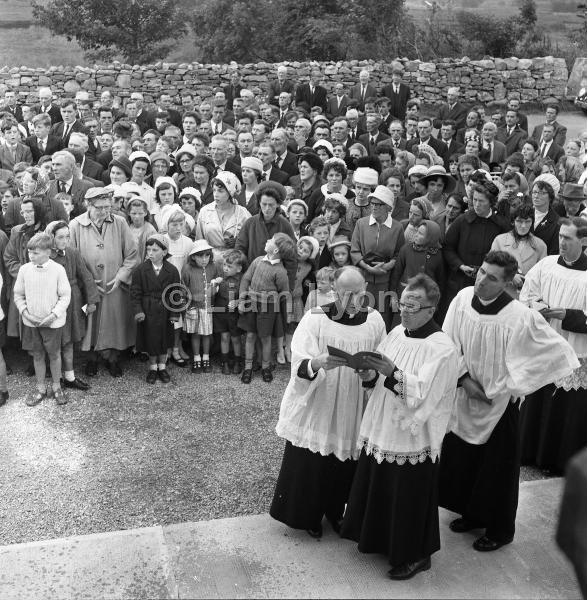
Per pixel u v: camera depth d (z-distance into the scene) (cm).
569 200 695
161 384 655
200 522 453
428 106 1816
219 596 388
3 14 2075
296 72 1762
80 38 1891
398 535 394
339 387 416
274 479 518
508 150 1216
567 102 1847
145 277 639
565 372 414
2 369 610
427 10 2073
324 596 389
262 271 644
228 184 707
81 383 641
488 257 409
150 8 1873
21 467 525
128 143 945
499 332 415
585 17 2031
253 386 657
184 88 1762
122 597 386
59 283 604
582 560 121
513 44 1986
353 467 436
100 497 492
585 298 495
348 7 1881
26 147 977
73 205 737
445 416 392
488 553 432
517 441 427
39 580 397
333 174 739
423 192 784
